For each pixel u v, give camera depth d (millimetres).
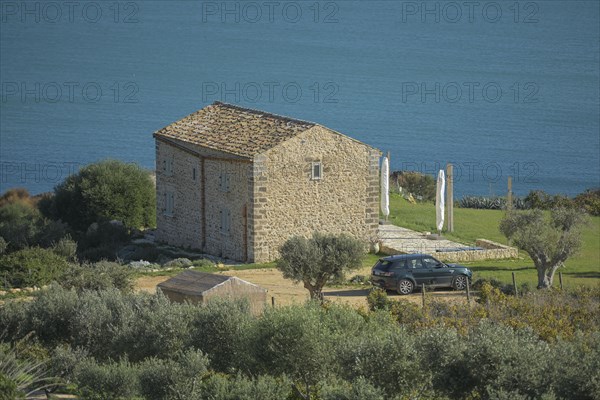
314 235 179625
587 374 94375
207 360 109938
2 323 131875
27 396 106438
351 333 115500
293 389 109688
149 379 106688
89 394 106562
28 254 192500
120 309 129125
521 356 96438
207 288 143750
